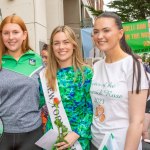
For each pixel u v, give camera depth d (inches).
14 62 116.4
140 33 300.0
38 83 113.3
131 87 85.0
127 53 91.2
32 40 294.2
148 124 125.1
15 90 111.0
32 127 112.2
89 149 104.0
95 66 98.7
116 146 88.4
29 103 112.0
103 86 91.8
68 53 106.5
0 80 111.7
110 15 89.8
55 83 106.3
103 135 91.7
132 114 85.0
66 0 577.0
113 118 89.7
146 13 483.2
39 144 106.3
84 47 307.1
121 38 92.6
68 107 104.9
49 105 107.5
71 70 106.6
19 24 118.1
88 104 103.7
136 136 83.7
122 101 87.5
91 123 101.9
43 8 327.3
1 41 118.8
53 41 107.9
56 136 103.8
